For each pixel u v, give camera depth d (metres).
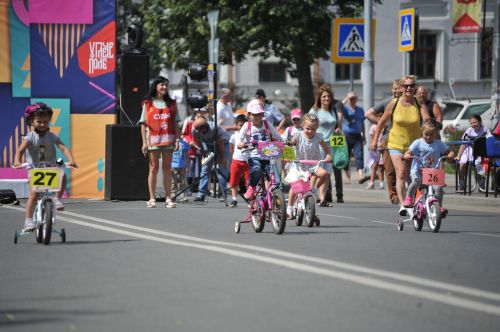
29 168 30.91
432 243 30.98
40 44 50.03
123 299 21.03
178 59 104.50
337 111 48.97
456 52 132.62
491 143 47.84
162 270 24.95
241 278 23.52
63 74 50.19
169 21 103.38
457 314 19.25
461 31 71.19
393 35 132.38
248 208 45.12
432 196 34.47
